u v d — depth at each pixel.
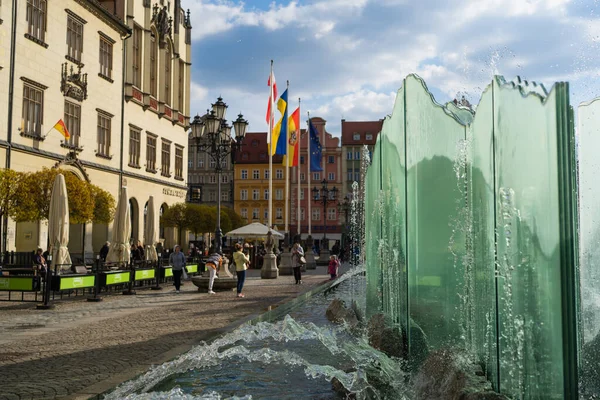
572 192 3.90
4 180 26.36
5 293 20.52
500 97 4.88
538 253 4.22
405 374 7.09
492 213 5.14
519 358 4.59
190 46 57.91
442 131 6.35
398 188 8.60
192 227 50.88
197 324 12.02
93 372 7.28
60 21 35.34
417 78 7.14
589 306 5.62
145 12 47.84
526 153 4.38
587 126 5.69
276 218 99.81
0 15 29.62
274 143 34.91
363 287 21.83
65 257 21.39
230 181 102.94
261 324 11.34
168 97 53.47
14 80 30.83
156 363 7.69
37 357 8.38
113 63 42.56
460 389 5.09
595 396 5.18
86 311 15.12
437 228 6.53
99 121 40.91
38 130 33.22
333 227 97.44
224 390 6.81
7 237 29.03
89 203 30.59
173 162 54.34
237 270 19.39
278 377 7.36
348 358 8.58
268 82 34.06
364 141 98.00
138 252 35.47
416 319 7.29
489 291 5.27
